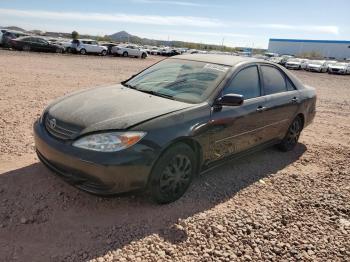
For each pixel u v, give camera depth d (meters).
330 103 12.81
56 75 14.44
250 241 3.40
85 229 3.30
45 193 3.81
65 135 3.51
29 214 3.42
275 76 5.48
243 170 5.11
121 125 3.42
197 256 3.10
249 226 3.64
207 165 4.27
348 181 5.12
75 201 3.73
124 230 3.34
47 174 4.21
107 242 3.15
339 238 3.61
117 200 3.84
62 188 3.93
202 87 4.34
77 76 14.75
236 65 4.72
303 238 3.55
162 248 3.15
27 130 5.91
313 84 21.48
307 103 6.14
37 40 30.48
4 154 4.74
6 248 2.95
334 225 3.85
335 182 5.04
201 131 3.93
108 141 3.33
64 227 3.30
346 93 17.27
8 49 29.97
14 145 5.11
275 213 3.97
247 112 4.61
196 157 4.06
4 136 5.48
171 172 3.76
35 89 10.33
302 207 4.19
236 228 3.58
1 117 6.59
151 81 4.77
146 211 3.69
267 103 5.03
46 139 3.62
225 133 4.31
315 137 7.38
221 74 4.51
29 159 4.63
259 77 5.06
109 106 3.81
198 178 4.63
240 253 3.21
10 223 3.26
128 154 3.33
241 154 4.84
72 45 33.84
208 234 3.42
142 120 3.52
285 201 4.30
